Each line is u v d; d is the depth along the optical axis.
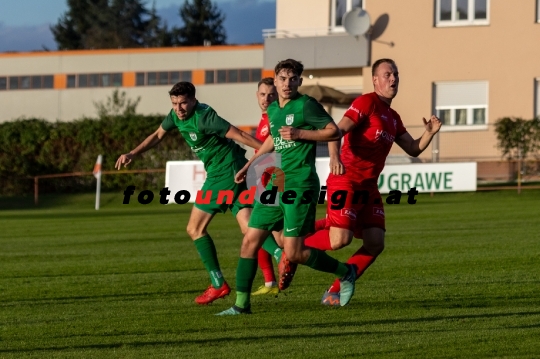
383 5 96.19
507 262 31.80
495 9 92.75
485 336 18.45
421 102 95.00
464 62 93.69
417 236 43.41
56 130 106.12
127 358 17.23
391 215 58.69
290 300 24.78
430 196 75.25
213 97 143.62
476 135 88.12
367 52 97.25
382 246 23.31
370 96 22.88
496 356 16.62
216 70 143.88
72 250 43.00
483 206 63.88
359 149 22.83
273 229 22.25
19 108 150.50
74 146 105.88
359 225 23.53
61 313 23.50
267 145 23.03
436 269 30.61
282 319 21.41
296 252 21.91
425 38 94.81
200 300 24.36
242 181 23.67
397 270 30.72
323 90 96.31
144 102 146.50
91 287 28.83
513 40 92.38
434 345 17.66
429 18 94.50
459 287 26.14
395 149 86.56
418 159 85.44
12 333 20.52
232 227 56.25
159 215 72.31
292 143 21.47
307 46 100.25
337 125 22.11
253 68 142.62
